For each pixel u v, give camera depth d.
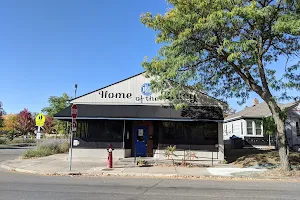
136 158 19.11
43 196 8.55
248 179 12.88
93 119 18.97
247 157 19.06
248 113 30.73
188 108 18.78
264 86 14.77
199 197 8.66
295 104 25.59
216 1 12.93
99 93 19.72
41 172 14.28
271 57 16.12
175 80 15.30
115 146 19.19
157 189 9.98
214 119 18.05
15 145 38.03
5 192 9.12
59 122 38.34
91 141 19.22
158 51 15.86
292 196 8.98
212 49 14.93
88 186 10.45
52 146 25.45
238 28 13.81
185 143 19.05
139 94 19.70
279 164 16.69
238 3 13.23
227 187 10.60
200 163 18.00
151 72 16.27
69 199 8.17
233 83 17.69
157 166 16.33
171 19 14.01
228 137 36.44
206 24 12.76
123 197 8.53
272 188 10.49
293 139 25.48
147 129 20.38
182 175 13.52
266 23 13.33
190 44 14.20
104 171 14.38
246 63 14.53
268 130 19.59
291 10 13.40
